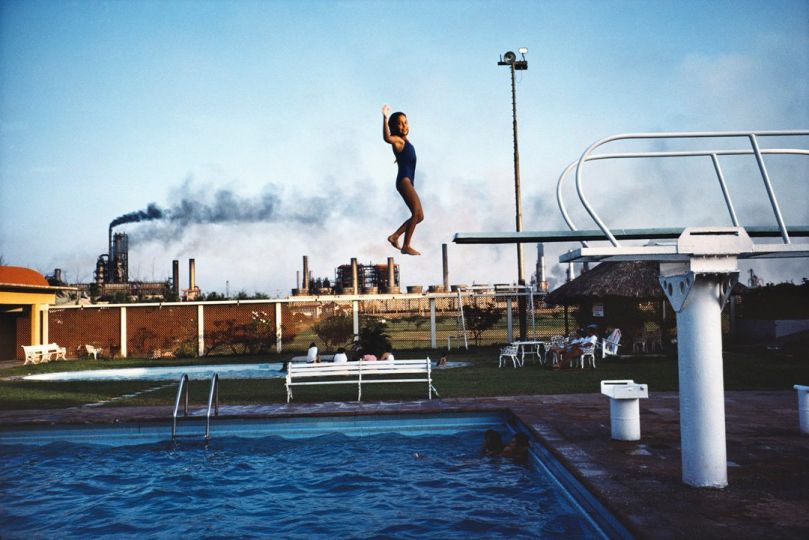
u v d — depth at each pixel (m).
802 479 5.52
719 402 5.27
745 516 4.48
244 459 8.50
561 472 6.53
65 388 15.27
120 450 9.14
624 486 5.32
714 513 4.56
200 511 6.32
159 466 8.20
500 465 7.96
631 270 21.94
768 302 25.34
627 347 21.59
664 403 10.52
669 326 22.30
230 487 7.18
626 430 7.39
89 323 29.34
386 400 11.47
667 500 4.89
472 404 10.64
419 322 31.69
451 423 10.00
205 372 20.72
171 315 29.31
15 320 30.44
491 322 27.73
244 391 13.73
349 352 19.47
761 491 5.14
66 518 6.12
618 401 7.46
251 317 29.00
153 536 5.57
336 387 14.05
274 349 29.16
